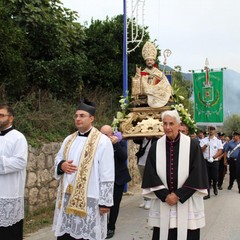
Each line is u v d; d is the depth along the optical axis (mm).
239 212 7789
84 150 4133
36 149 7348
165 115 4074
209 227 6586
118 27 13766
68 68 10680
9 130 4480
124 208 8164
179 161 4027
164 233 4027
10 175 4359
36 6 11062
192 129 7398
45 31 10734
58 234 4102
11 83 8742
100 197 4031
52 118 8859
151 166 4117
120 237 6004
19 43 9156
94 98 12094
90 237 4008
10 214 4352
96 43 13789
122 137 6820
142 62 14125
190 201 4027
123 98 7906
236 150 11297
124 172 6168
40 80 10242
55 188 7836
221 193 10531
